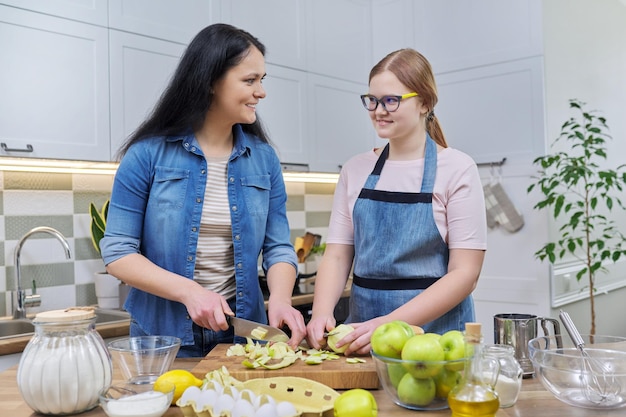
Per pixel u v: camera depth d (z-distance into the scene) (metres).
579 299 3.46
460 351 1.03
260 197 1.63
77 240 2.70
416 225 1.59
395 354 1.06
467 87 3.45
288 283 1.59
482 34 3.38
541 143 3.17
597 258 3.71
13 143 2.14
